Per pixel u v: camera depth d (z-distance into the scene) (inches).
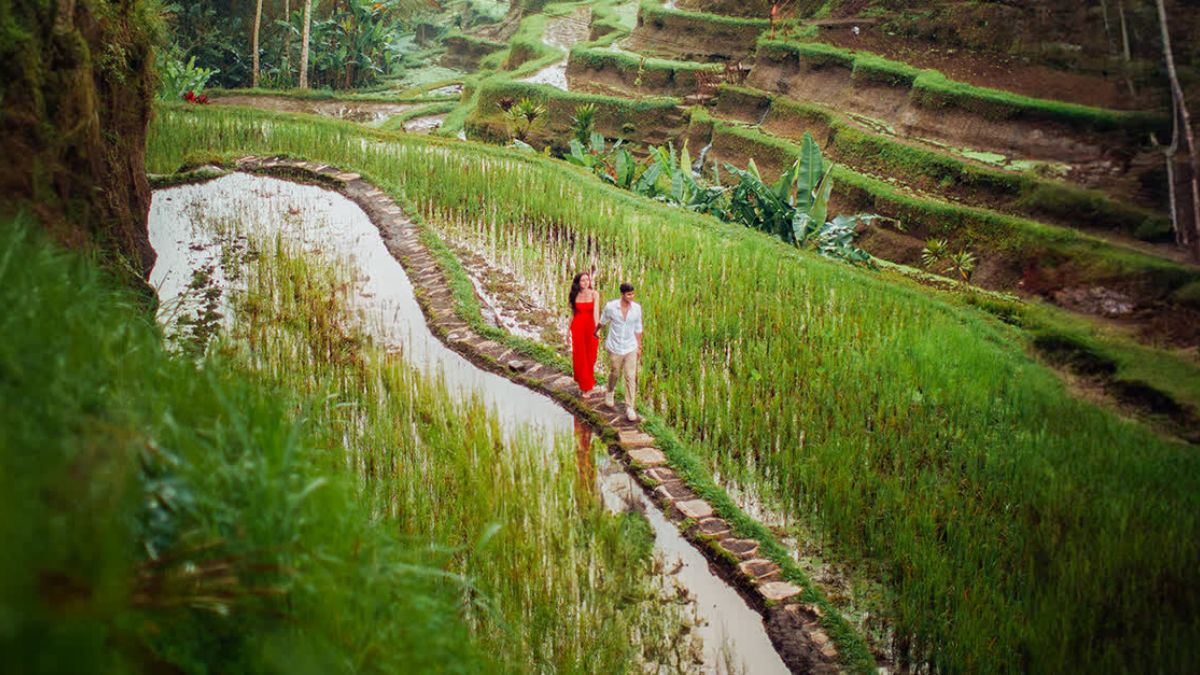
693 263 524.7
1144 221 657.6
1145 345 501.4
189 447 157.9
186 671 131.9
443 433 332.5
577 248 559.2
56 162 310.2
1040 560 280.7
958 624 252.7
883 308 473.1
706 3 1244.5
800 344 422.9
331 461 242.8
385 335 442.0
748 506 320.8
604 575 273.9
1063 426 367.6
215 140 770.8
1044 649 238.8
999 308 533.0
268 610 142.2
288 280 488.1
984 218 685.3
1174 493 319.6
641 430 362.0
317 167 703.7
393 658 157.5
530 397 393.7
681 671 244.4
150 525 140.6
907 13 987.3
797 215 662.5
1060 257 630.5
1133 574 265.9
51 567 102.8
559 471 312.3
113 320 198.4
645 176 731.4
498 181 668.7
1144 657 239.1
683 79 1117.7
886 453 343.9
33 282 173.6
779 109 975.6
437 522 277.4
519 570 261.4
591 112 1011.9
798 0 1125.1
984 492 318.3
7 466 109.7
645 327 442.3
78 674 97.4
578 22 1600.6
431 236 564.4
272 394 225.6
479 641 228.5
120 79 404.8
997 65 885.8
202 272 494.0
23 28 298.4
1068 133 757.3
